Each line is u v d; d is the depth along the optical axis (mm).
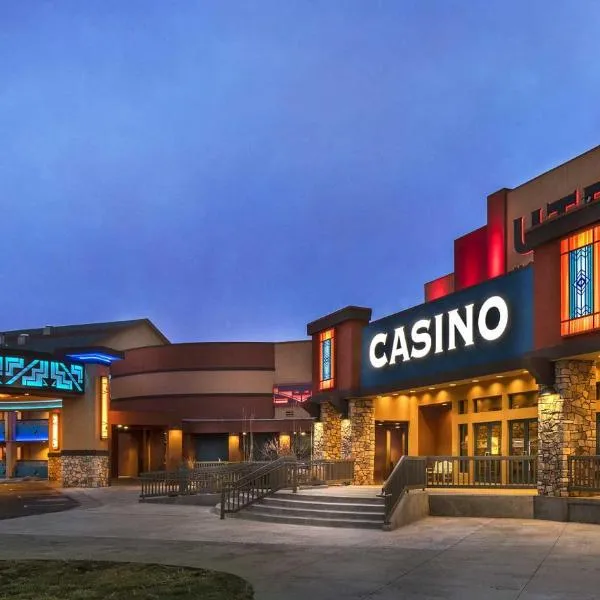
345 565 12430
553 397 18625
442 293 38531
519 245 31266
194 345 55219
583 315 17547
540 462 19016
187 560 13242
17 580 11258
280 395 53438
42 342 61969
